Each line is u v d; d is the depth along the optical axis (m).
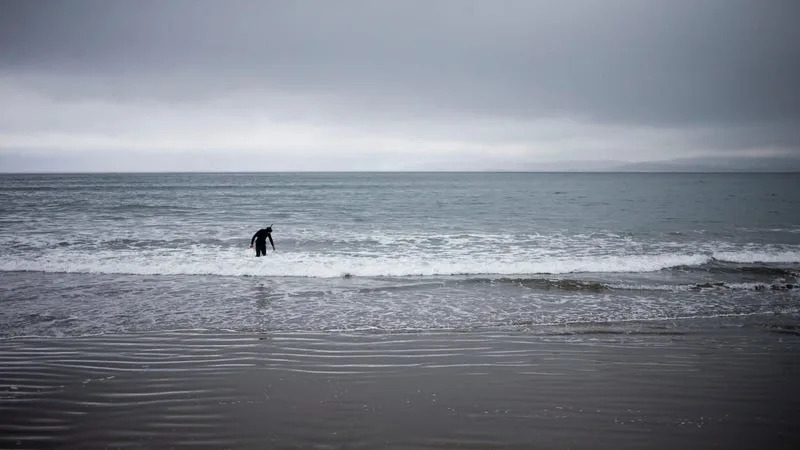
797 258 17.81
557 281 13.98
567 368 7.66
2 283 13.90
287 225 27.73
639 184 106.06
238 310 11.02
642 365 7.80
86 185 86.62
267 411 6.07
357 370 7.53
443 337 9.22
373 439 5.38
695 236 23.84
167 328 9.66
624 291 13.04
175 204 42.41
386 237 22.91
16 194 57.06
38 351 8.30
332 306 11.42
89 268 15.80
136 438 5.40
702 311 11.13
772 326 10.02
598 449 5.20
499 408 6.20
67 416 5.92
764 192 68.19
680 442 5.36
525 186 95.12
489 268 15.77
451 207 41.03
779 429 5.68
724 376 7.34
